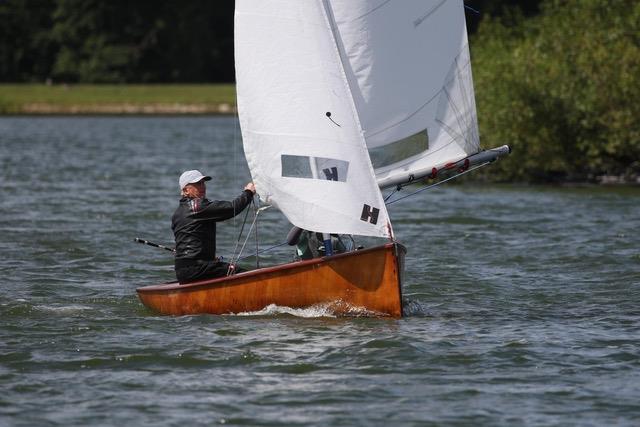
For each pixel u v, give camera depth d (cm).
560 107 12244
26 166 14712
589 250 7306
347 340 4688
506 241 7788
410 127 5212
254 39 5056
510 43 13775
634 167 12575
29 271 6594
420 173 5225
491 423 3703
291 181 5041
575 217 9056
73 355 4512
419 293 5912
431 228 8525
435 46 5212
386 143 5197
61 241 7819
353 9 5100
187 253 5234
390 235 4991
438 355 4484
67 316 5269
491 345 4656
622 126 11738
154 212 9631
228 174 13888
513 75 12400
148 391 4041
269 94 5047
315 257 5300
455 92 5256
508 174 12650
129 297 5806
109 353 4534
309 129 5016
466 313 5362
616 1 13000
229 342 4675
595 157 12325
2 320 5169
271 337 4738
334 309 5078
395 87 5175
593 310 5456
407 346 4597
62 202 10362
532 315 5322
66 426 3672
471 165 5284
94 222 8925
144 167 14775
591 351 4584
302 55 5012
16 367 4344
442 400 3934
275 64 5041
